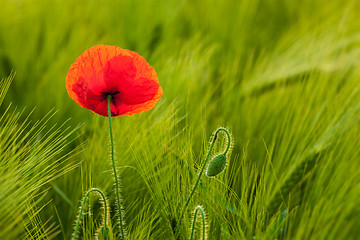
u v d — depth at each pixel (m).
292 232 0.85
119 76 0.75
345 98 0.98
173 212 0.85
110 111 0.77
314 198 0.87
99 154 0.92
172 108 0.92
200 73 1.10
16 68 1.14
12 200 0.79
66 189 0.93
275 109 1.04
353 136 0.93
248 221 0.83
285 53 1.26
